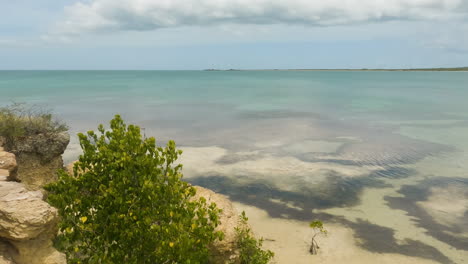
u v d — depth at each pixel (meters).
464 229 20.03
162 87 148.62
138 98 97.06
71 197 7.54
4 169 10.23
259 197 24.42
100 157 7.68
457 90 132.88
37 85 150.75
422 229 20.11
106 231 7.44
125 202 7.25
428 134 46.12
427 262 16.97
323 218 21.50
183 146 38.12
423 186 26.50
